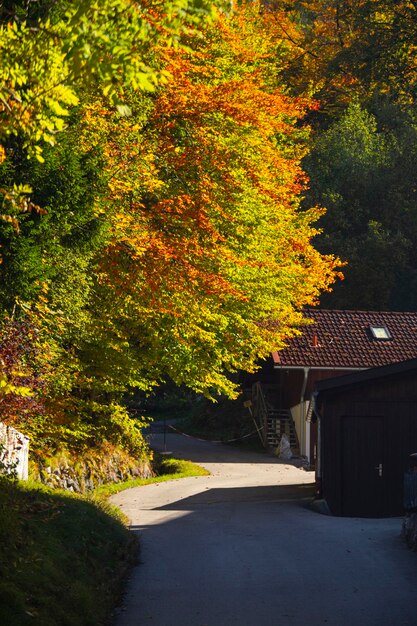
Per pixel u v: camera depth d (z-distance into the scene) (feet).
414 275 269.03
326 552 73.41
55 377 97.09
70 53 34.63
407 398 116.98
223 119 102.12
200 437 221.66
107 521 75.41
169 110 94.12
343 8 280.10
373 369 115.24
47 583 48.39
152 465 159.33
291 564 67.77
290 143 162.61
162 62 85.30
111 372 110.22
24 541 53.83
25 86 42.75
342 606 53.62
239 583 60.80
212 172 100.89
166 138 95.86
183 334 109.19
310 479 149.69
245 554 72.90
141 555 72.49
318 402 116.57
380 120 292.20
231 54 111.45
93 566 59.31
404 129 278.67
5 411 79.87
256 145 108.99
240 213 111.14
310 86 265.54
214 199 101.04
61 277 82.33
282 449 186.60
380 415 116.57
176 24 34.73
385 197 272.31
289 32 253.24
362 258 256.52
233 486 137.08
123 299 98.78
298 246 135.54
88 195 72.43
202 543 79.41
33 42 37.06
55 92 38.01
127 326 107.96
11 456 81.10
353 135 271.08
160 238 92.63
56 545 57.88
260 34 140.26
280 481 145.48
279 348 135.74
